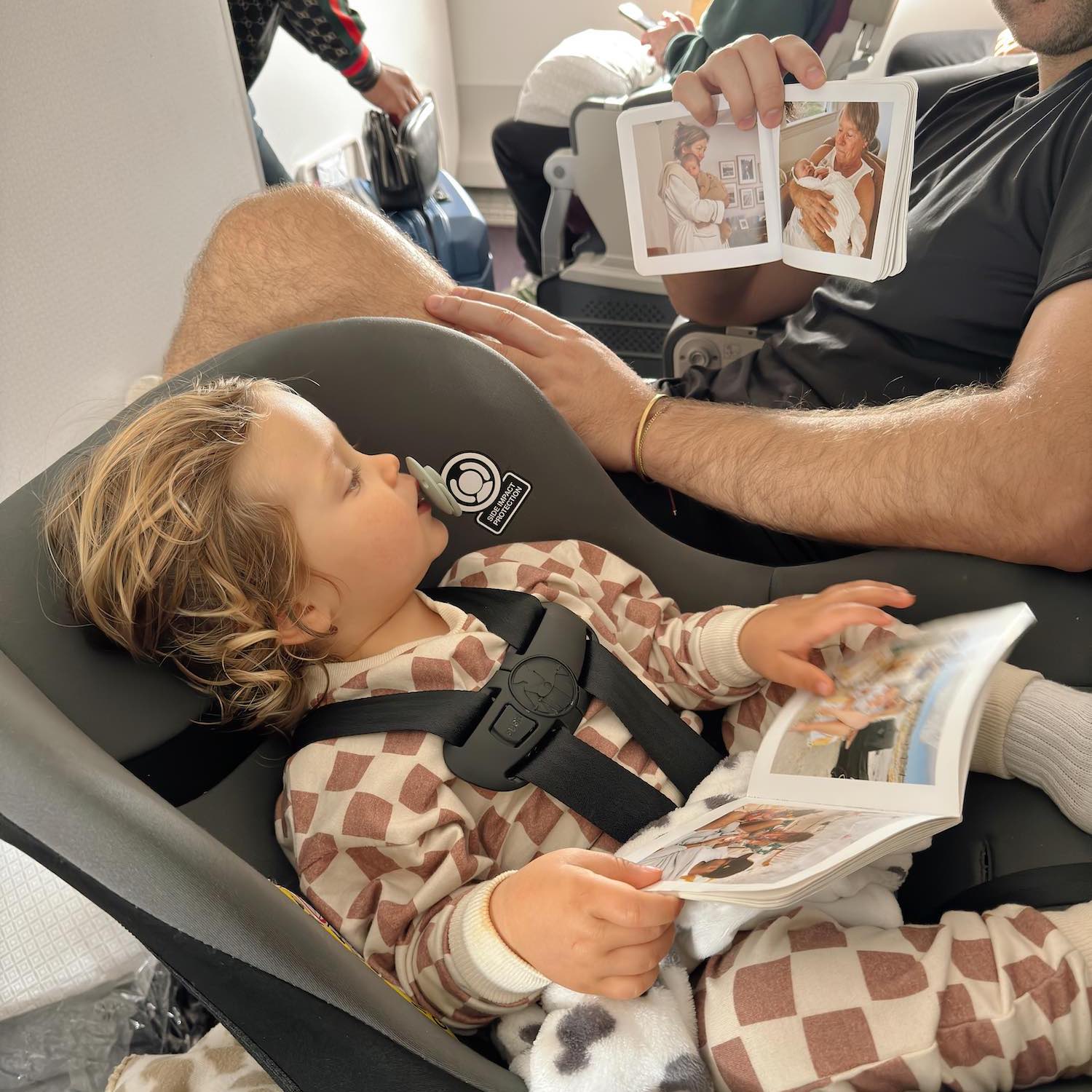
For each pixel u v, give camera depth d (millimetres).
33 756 467
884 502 853
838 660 808
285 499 719
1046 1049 582
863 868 694
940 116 1226
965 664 689
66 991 1021
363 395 828
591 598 865
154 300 1287
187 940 453
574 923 583
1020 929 617
